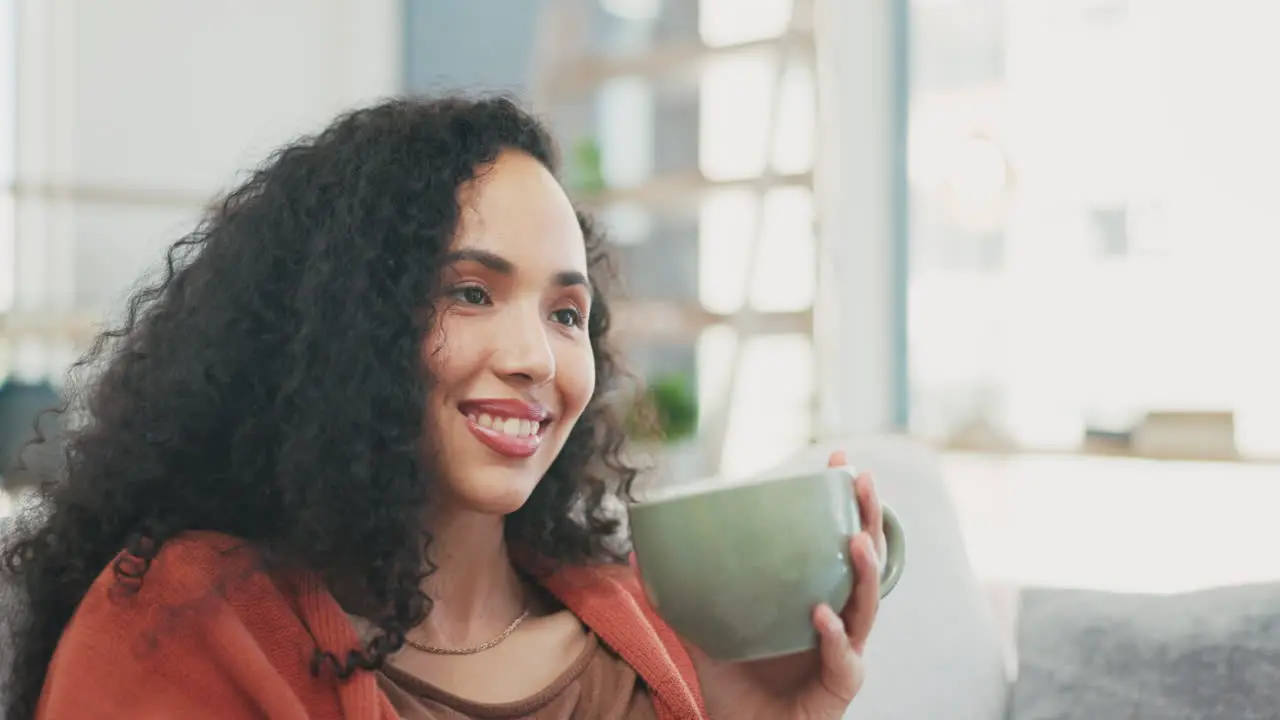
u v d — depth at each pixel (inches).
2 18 118.2
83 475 36.1
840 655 30.7
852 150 110.8
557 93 125.3
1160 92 94.7
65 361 112.5
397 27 131.3
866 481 31.5
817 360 110.0
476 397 33.3
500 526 37.6
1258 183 88.5
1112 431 95.9
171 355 36.4
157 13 124.5
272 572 34.0
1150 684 43.4
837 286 110.2
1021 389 103.4
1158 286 94.3
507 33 132.6
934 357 110.3
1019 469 100.0
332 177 35.5
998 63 105.7
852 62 110.8
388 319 33.3
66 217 119.3
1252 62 89.1
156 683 31.5
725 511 29.0
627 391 45.3
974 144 106.3
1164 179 94.1
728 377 112.4
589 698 37.5
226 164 127.4
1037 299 102.5
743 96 120.9
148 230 123.0
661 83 123.8
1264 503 83.9
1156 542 89.7
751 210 118.7
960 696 46.0
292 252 35.9
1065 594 47.4
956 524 50.8
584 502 42.3
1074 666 45.1
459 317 33.5
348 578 34.4
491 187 34.2
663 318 114.3
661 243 125.3
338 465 33.4
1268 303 87.5
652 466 45.3
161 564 32.9
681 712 37.4
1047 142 102.2
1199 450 83.7
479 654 36.4
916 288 111.8
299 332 34.5
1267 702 41.7
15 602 36.0
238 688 32.2
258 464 35.3
